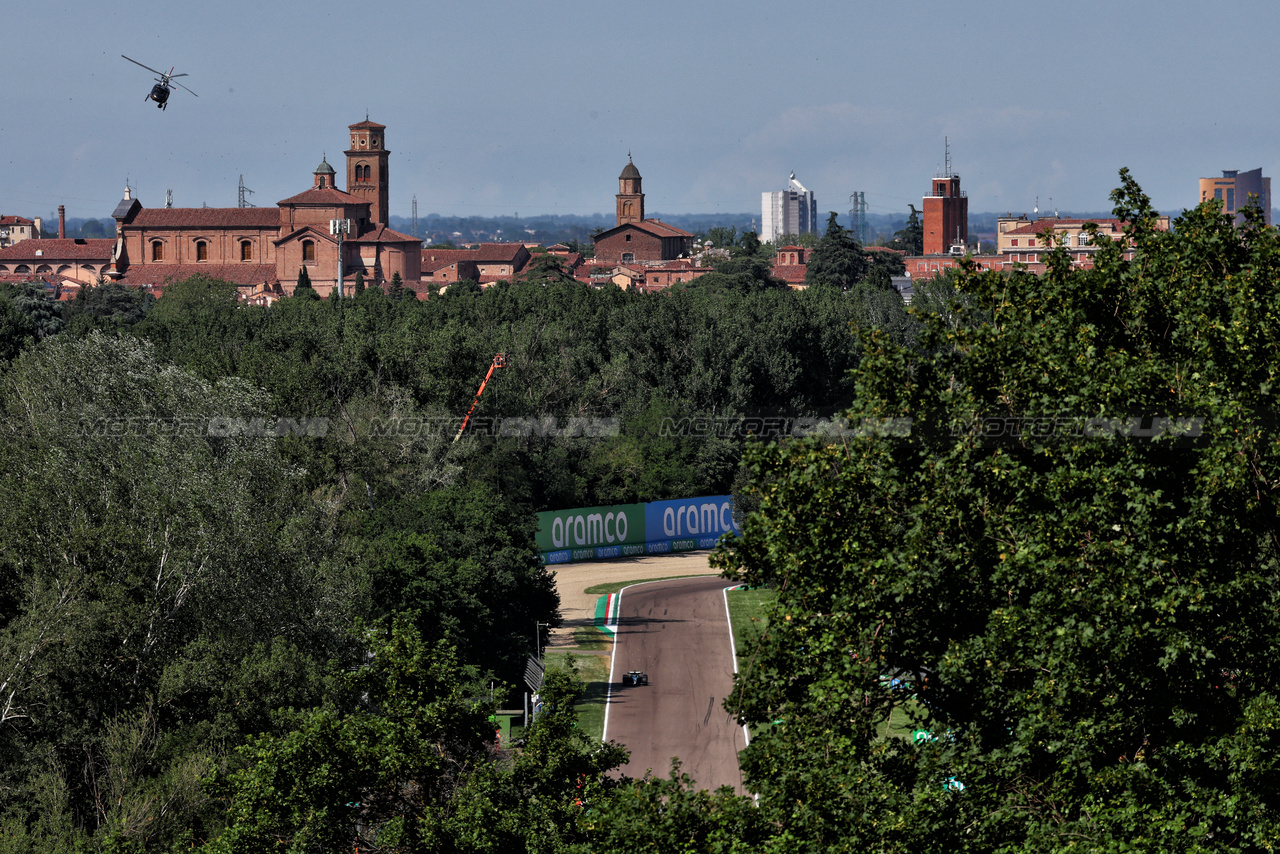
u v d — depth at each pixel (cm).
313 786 7331
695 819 6259
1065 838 5516
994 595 6462
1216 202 7406
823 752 6084
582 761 7675
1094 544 5959
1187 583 5828
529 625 19662
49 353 16825
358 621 8344
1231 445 5972
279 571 14038
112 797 11212
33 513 13538
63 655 12019
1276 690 5969
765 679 6788
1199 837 5362
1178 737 5906
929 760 6144
